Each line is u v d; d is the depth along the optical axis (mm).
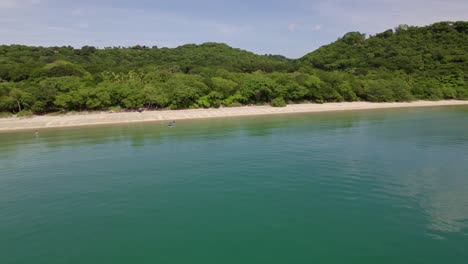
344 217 21797
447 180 28594
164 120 77625
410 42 178125
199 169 33875
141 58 171625
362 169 32250
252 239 19297
